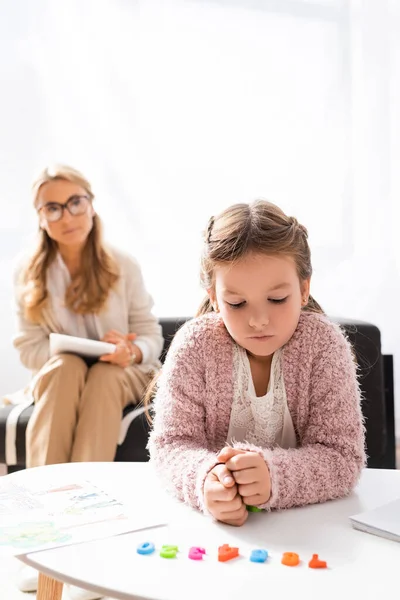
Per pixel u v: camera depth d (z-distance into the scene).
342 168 3.27
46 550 0.81
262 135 3.20
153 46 3.09
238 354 1.13
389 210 3.31
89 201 2.25
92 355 2.12
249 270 1.00
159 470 1.04
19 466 2.08
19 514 0.91
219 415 1.13
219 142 3.17
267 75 3.20
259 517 0.91
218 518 0.89
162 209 3.13
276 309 1.02
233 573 0.74
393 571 0.75
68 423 2.03
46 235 2.28
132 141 3.09
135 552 0.80
